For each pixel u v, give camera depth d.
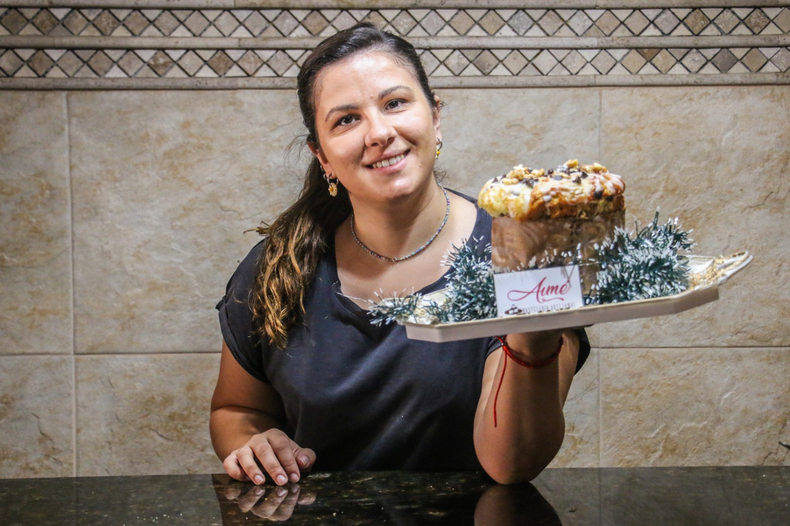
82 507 0.82
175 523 0.76
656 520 0.73
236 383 1.25
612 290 0.75
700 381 1.69
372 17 1.66
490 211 0.78
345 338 1.12
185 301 1.69
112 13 1.66
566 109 1.67
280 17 1.66
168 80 1.66
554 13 1.66
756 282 1.68
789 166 1.66
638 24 1.66
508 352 0.83
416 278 1.12
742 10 1.66
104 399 1.70
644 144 1.67
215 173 1.67
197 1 1.65
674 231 0.80
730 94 1.66
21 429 1.69
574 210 0.75
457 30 1.67
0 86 1.64
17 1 1.64
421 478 0.92
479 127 1.67
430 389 1.08
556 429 0.87
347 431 1.13
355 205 1.12
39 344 1.69
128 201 1.67
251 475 0.91
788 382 1.69
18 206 1.67
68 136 1.66
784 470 0.88
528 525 0.73
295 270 1.14
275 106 1.67
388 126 1.01
